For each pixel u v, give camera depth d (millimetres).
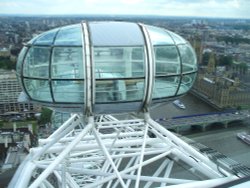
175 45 14625
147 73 13672
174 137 15492
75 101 13664
